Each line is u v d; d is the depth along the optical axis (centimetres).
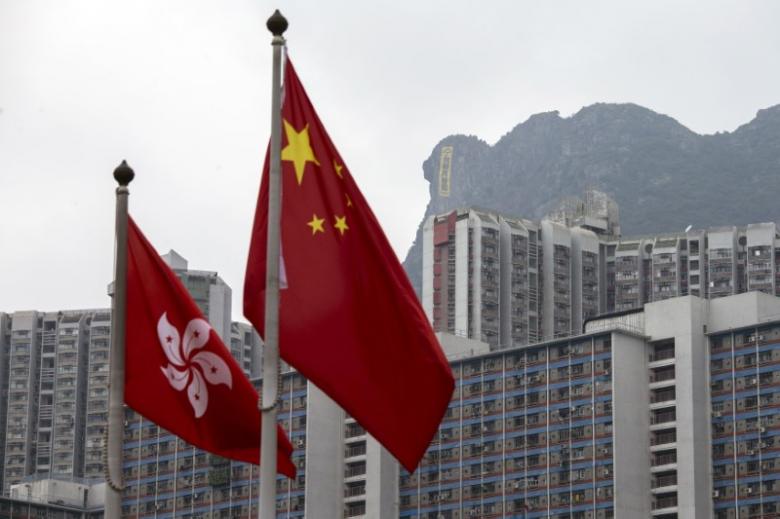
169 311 5328
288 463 5169
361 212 5253
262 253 5212
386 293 5216
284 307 5166
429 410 5188
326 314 5172
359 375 5156
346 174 5288
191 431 5300
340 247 5228
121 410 5156
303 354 5141
